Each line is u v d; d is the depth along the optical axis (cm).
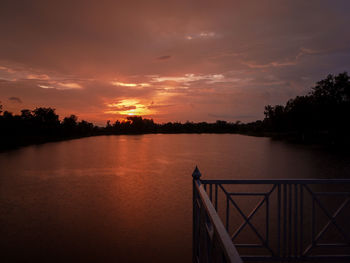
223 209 966
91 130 13350
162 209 1022
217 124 17200
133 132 15775
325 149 3956
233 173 1881
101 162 2577
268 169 2045
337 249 589
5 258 639
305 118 5838
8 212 996
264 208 948
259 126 12531
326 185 1303
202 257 224
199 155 3259
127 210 1012
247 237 707
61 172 1961
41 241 737
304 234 690
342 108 4516
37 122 8088
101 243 723
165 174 1870
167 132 17062
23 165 2355
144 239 746
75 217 934
